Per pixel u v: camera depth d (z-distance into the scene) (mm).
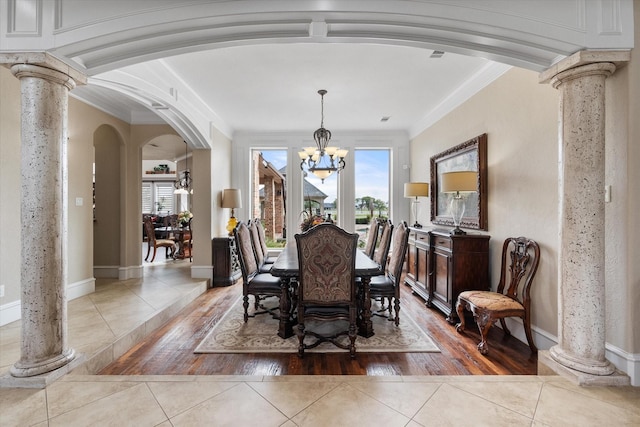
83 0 1956
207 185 4941
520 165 2924
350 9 1883
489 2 1927
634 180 1925
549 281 2590
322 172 4332
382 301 3793
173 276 5082
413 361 2537
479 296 2875
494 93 3324
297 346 2805
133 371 2365
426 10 1905
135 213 4914
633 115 1932
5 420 1637
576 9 1949
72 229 3828
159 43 2137
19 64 1963
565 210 2049
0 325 2855
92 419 1650
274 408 1755
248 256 3498
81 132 3979
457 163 4062
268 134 6070
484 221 3459
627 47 1926
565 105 2070
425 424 1621
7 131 2943
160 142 6922
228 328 3223
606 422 1614
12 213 2982
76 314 3197
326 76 3578
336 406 1774
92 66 2199
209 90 3982
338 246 2553
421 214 5500
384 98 4293
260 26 2006
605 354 2025
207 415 1690
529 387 1937
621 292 1971
